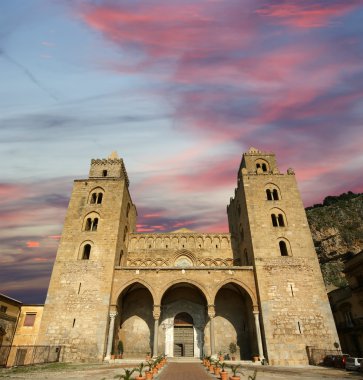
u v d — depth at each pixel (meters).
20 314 39.62
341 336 43.28
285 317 34.34
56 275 36.59
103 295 35.16
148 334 39.44
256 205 42.56
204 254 46.72
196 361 34.03
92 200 43.88
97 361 31.28
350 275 41.94
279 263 37.78
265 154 49.97
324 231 76.25
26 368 25.39
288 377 20.83
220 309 41.25
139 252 46.88
